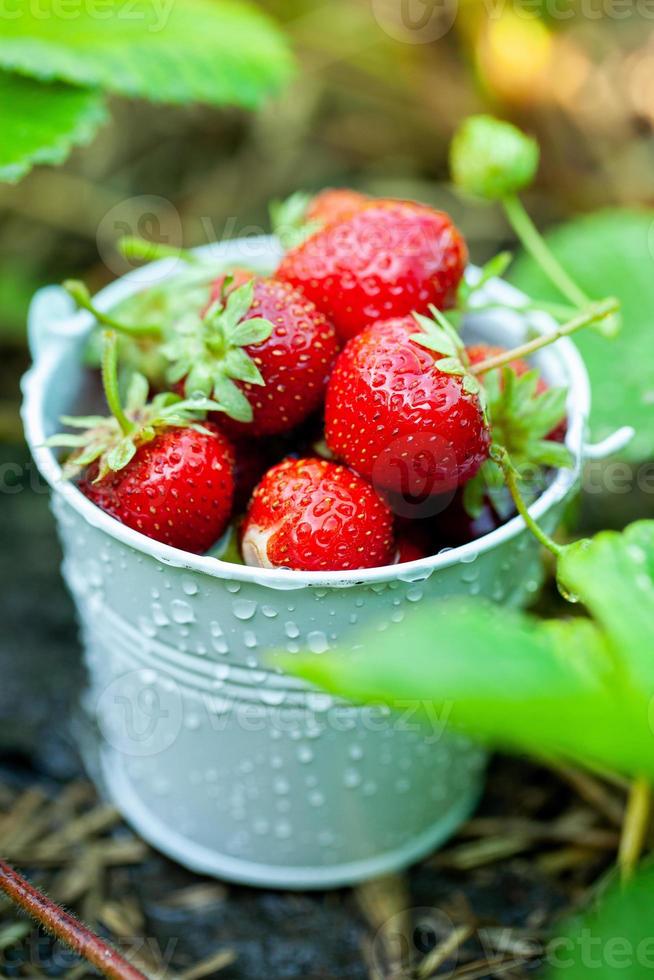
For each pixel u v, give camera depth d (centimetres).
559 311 35
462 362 32
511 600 35
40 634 44
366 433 31
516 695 24
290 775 35
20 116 40
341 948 37
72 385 36
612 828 39
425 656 25
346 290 33
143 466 32
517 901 38
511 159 38
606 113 56
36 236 56
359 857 37
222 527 33
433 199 58
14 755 41
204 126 61
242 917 37
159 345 35
